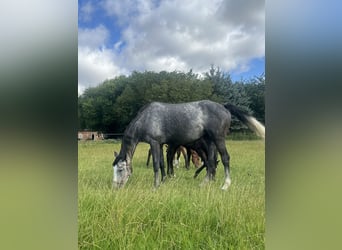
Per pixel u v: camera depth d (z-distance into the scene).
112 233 2.41
